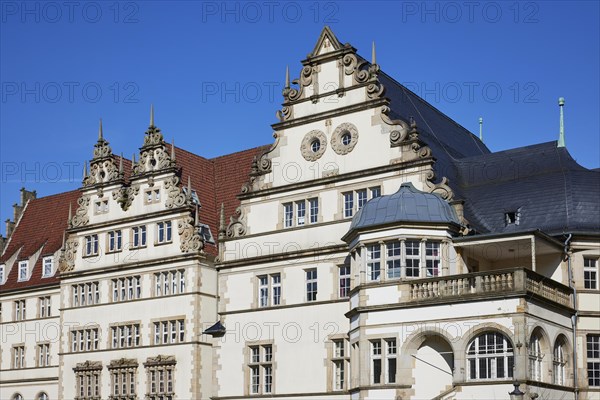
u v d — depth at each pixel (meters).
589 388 45.22
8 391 74.69
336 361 50.31
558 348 44.34
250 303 54.41
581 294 46.41
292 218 53.88
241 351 54.16
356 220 46.72
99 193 67.25
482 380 40.59
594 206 47.97
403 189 46.47
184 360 59.50
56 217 80.44
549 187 49.72
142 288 63.03
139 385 61.66
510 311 40.44
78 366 65.38
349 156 52.03
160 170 63.66
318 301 51.47
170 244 62.09
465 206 51.38
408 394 42.66
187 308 60.12
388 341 43.91
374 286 44.72
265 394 52.56
